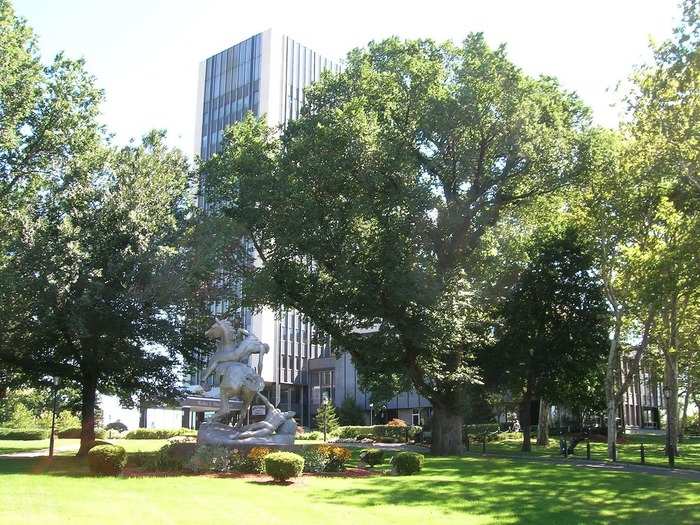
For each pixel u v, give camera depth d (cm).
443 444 3278
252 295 2953
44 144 2928
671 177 2828
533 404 7012
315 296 3044
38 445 3844
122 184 2814
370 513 1260
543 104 3048
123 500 1291
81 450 2727
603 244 3238
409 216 2875
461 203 3088
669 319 3722
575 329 3881
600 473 2175
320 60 9806
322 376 8656
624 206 3078
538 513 1330
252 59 9431
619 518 1288
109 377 2878
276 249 3044
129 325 2631
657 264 2578
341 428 5888
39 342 2677
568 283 3909
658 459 3325
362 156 2759
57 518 1067
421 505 1388
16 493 1332
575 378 4100
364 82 3062
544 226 3994
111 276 2633
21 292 2456
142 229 2762
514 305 3906
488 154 3169
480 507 1391
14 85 2686
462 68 3038
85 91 3016
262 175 2922
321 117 3097
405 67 3041
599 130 3216
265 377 8219
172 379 2914
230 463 1877
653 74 2448
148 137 2984
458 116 2897
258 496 1416
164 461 1939
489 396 4688
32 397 5500
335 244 2864
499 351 3900
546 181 3122
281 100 9200
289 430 2122
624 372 5600
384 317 2888
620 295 3591
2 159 2845
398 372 3170
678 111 2367
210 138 9719
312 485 1648
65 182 2802
